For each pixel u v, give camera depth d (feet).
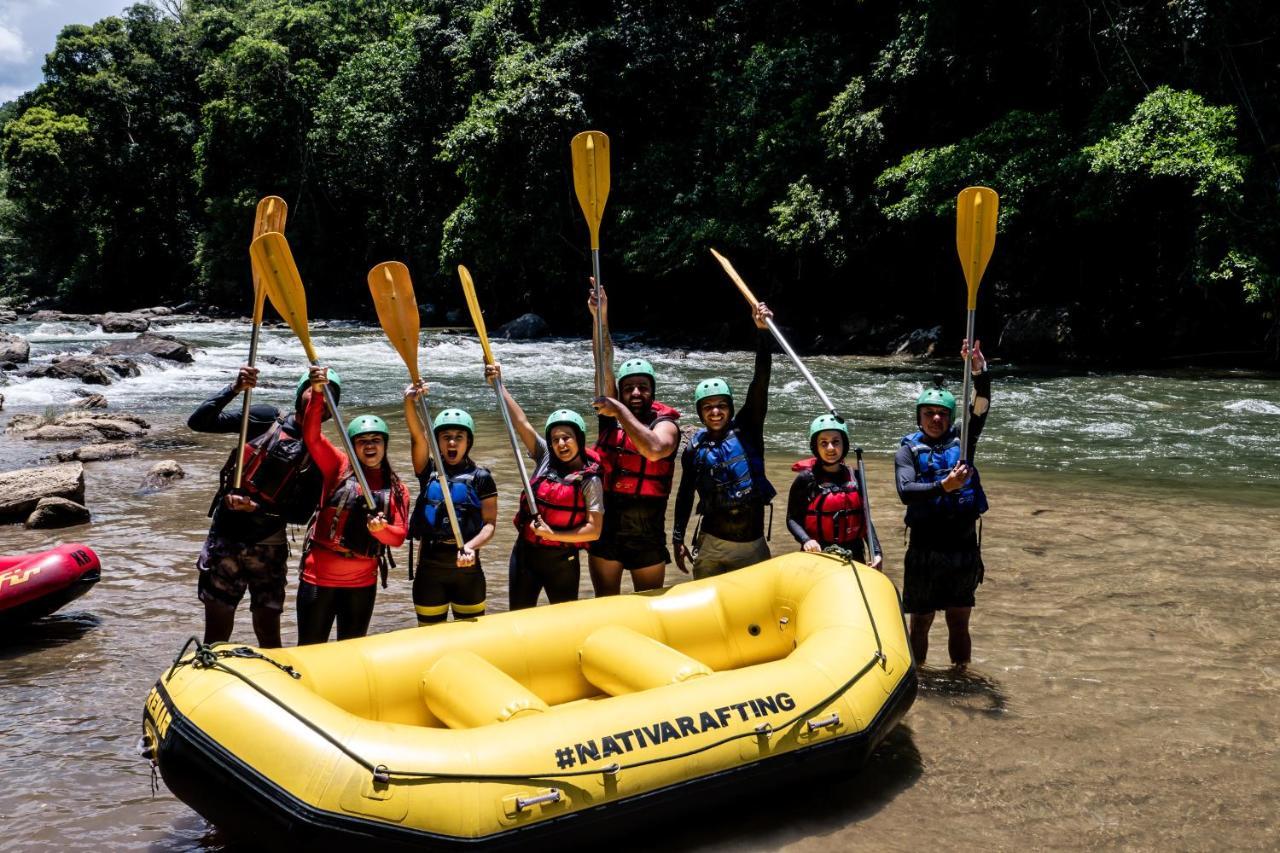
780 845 10.92
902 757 12.96
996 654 16.47
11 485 25.26
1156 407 46.50
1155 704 14.51
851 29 83.15
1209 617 18.17
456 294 120.47
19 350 62.03
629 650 12.73
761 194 79.61
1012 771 12.55
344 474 13.85
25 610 16.71
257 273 13.30
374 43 129.18
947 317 78.48
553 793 10.11
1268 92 60.44
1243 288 56.39
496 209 96.12
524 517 14.83
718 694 11.50
